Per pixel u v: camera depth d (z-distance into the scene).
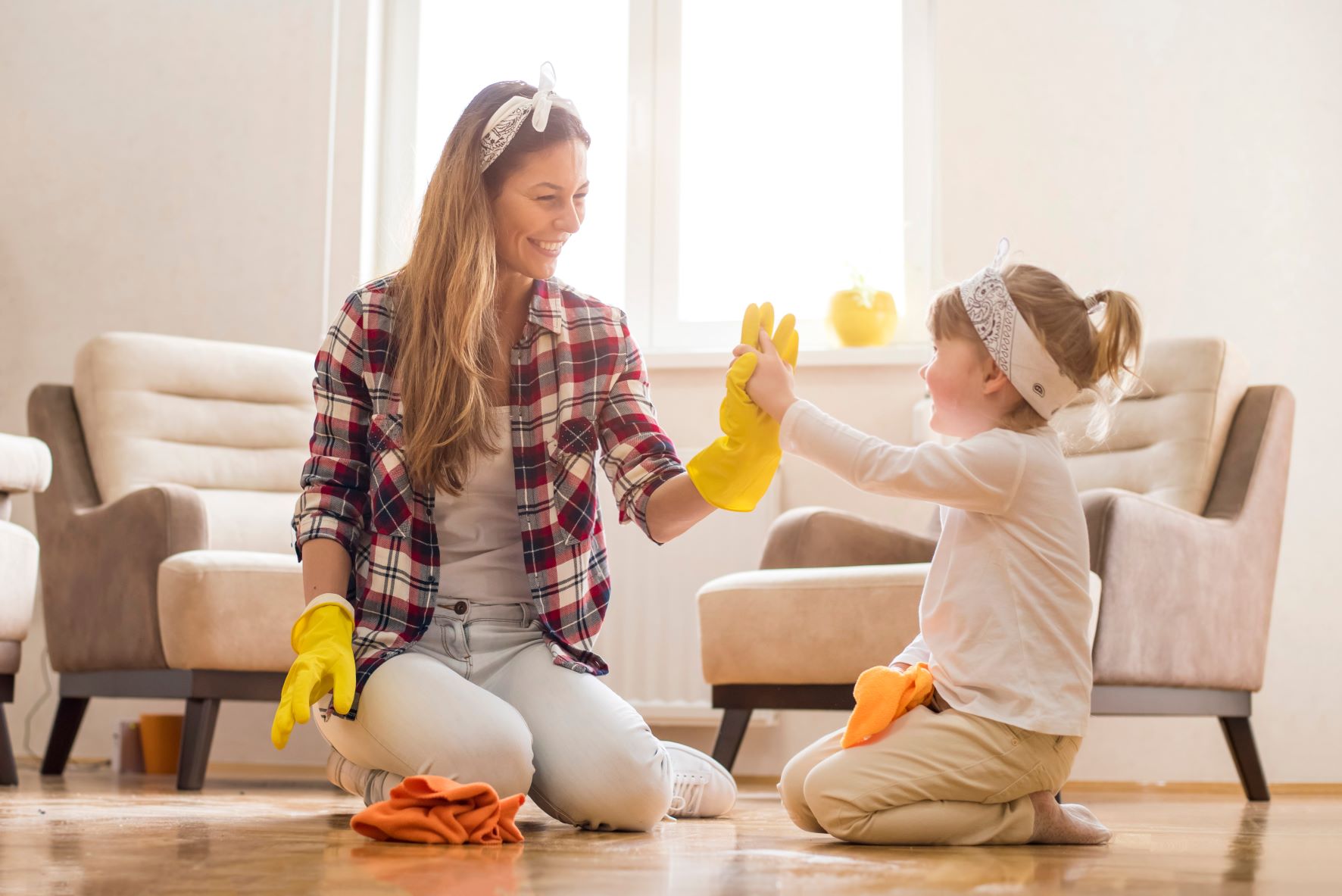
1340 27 3.30
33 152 3.78
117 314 3.69
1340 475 3.20
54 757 2.83
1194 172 3.32
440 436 1.49
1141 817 1.99
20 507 3.60
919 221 3.57
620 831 1.48
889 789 1.34
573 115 1.56
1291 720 3.15
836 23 3.71
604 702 1.49
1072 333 1.46
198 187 3.71
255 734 3.46
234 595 2.46
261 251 3.65
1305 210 3.27
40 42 3.83
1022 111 3.40
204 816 1.66
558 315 1.62
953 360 1.48
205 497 3.09
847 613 2.33
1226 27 3.34
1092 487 2.88
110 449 3.02
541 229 1.55
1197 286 3.29
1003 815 1.36
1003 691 1.35
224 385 3.23
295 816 1.68
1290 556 3.19
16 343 3.71
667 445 1.62
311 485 1.55
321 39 3.71
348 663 1.36
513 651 1.55
